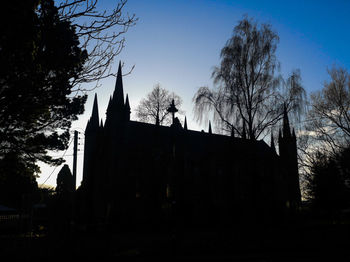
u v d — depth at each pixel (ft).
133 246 65.51
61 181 130.52
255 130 86.99
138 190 138.92
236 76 88.89
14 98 38.68
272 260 50.42
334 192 108.58
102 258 55.62
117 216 127.75
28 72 39.17
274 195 141.49
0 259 51.62
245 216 94.63
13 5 35.40
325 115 121.60
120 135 143.23
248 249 63.05
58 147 74.69
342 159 108.68
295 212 140.26
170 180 142.20
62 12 38.88
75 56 43.86
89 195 152.25
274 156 130.31
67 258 55.21
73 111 63.26
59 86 40.40
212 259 52.70
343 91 119.34
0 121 41.78
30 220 96.12
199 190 153.69
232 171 146.30
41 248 55.26
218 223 129.90
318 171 112.47
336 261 48.91
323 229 85.30
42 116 55.98
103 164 149.48
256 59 89.10
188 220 134.51
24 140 60.44
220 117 89.86
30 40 38.73
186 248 63.82
